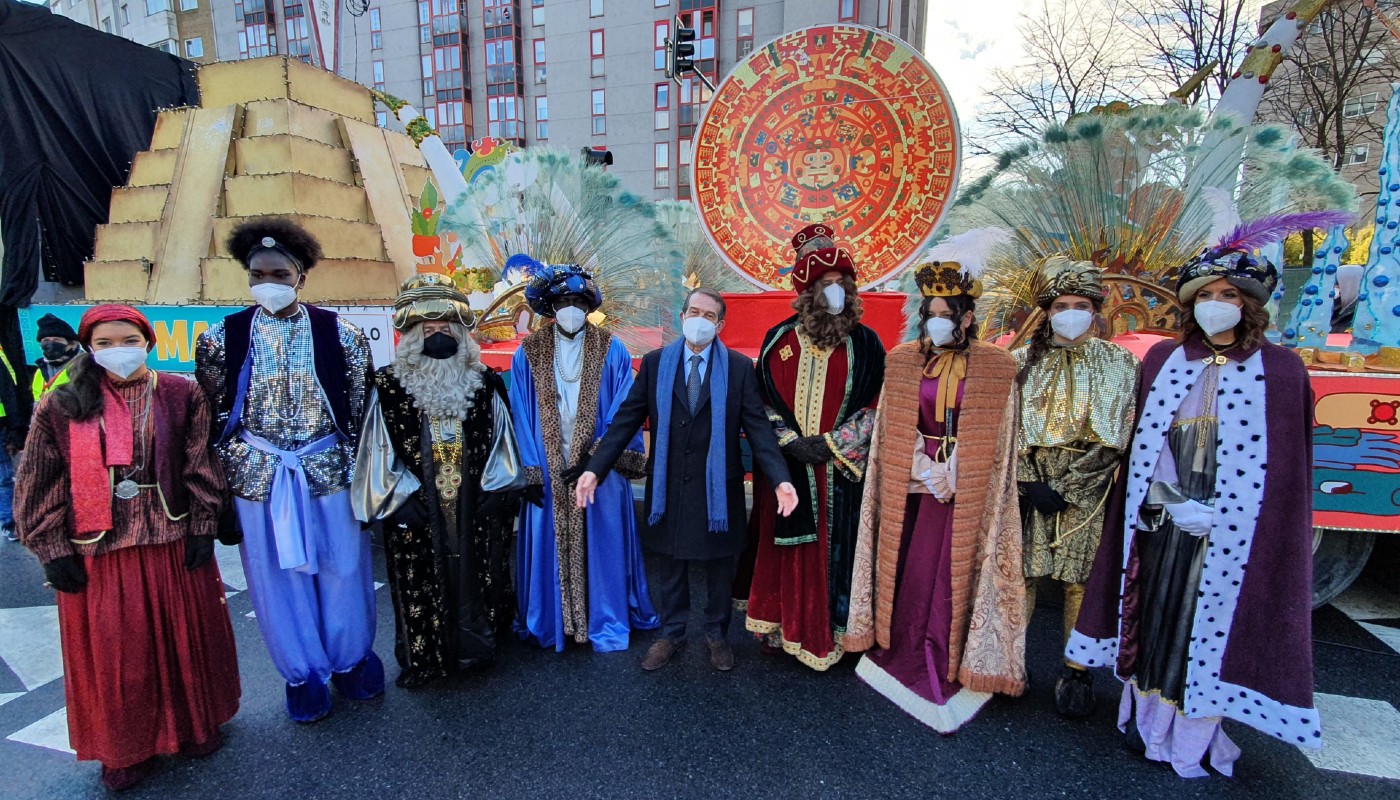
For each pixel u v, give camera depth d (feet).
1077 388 7.20
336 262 16.49
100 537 6.39
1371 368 9.08
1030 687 8.57
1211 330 6.21
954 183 11.02
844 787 6.79
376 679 8.43
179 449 6.81
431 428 7.97
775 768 7.08
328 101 18.65
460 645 8.48
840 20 70.79
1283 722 6.23
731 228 12.56
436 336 7.80
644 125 83.76
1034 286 7.38
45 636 10.41
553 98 87.51
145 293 17.38
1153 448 6.64
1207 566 6.40
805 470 8.32
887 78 11.23
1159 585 6.77
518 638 9.93
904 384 7.87
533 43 87.30
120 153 21.56
